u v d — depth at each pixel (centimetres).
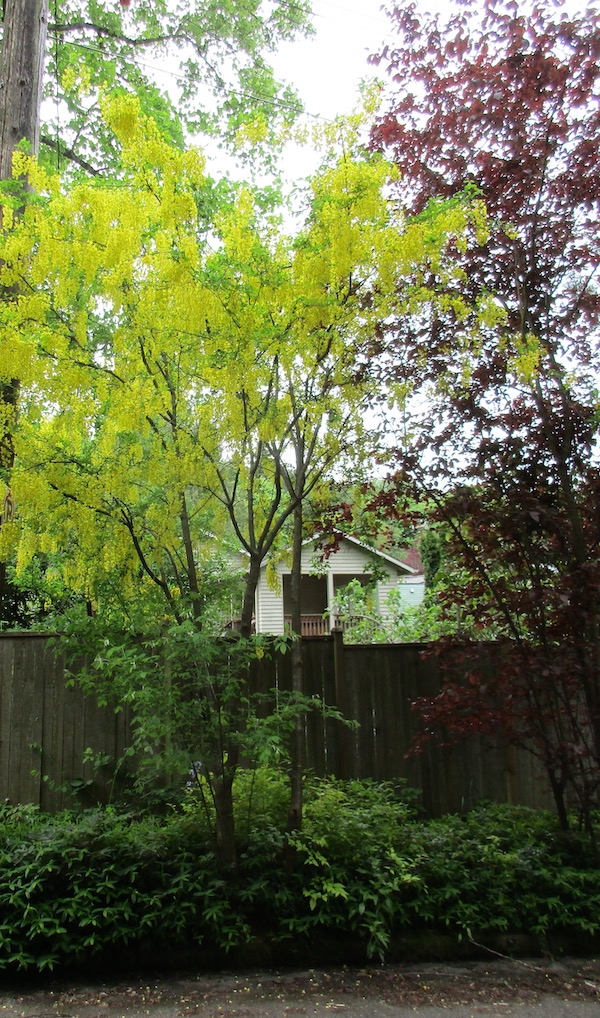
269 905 356
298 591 416
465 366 446
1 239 368
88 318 390
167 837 377
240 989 326
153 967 343
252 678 497
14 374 351
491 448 461
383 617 853
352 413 403
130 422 360
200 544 432
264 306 362
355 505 487
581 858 407
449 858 393
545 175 486
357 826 389
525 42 491
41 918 334
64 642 414
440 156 511
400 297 392
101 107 359
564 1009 311
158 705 367
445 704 436
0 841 379
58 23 998
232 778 370
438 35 517
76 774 482
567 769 427
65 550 407
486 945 365
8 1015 301
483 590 464
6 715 482
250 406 365
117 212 351
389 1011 308
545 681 438
